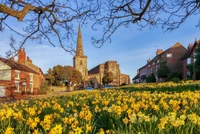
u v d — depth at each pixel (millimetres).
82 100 8305
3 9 4695
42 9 6043
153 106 4902
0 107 8180
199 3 6395
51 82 78938
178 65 54469
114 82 100500
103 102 6402
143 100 6336
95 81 97812
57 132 3002
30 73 49000
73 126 3396
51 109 5820
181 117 3445
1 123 3898
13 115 4363
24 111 5996
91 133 3570
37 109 6219
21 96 41156
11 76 41031
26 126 3641
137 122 3455
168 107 4969
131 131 3182
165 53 55406
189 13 6598
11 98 35875
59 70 81750
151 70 68938
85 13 6801
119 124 3664
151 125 3248
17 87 43188
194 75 40219
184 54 54750
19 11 4887
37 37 7539
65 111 5543
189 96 6738
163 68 52844
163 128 3168
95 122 4090
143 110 4910
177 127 3234
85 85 96188
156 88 16750
